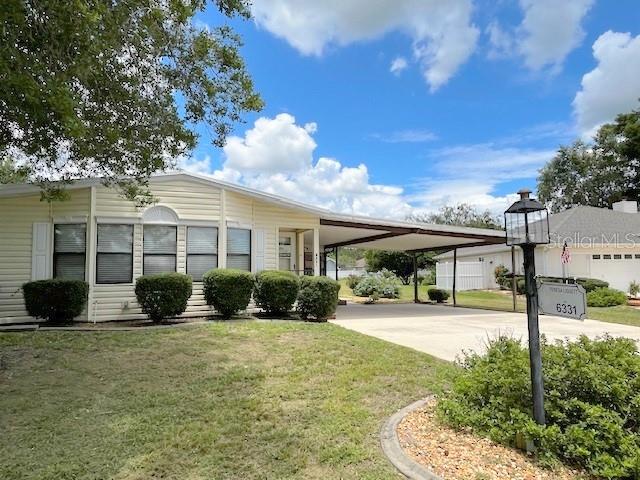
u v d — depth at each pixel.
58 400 4.72
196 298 10.26
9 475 3.24
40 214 9.46
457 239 16.36
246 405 4.55
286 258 12.95
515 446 3.36
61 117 4.14
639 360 3.94
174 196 10.21
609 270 20.66
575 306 3.14
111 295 9.52
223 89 6.68
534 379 3.38
